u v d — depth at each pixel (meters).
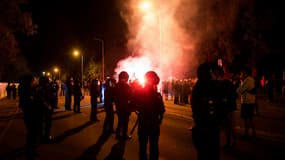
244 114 10.73
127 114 10.71
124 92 10.58
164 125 13.79
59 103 28.38
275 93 35.53
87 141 10.64
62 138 11.18
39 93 8.65
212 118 5.43
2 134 12.38
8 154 9.09
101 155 8.77
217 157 5.48
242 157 8.31
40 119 8.64
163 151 9.09
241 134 11.55
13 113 20.38
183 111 19.48
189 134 11.64
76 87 19.48
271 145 9.74
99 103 27.16
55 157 8.59
